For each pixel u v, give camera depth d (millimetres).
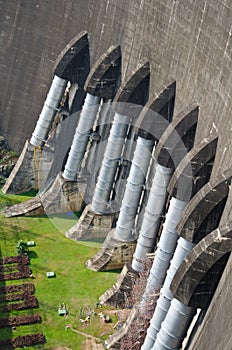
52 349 50094
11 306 53688
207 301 41719
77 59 66750
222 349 35844
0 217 64125
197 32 50844
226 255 40281
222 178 42250
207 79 48625
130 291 53469
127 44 61281
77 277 56938
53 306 53969
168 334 43625
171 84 53500
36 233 62000
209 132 47062
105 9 64375
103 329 51750
